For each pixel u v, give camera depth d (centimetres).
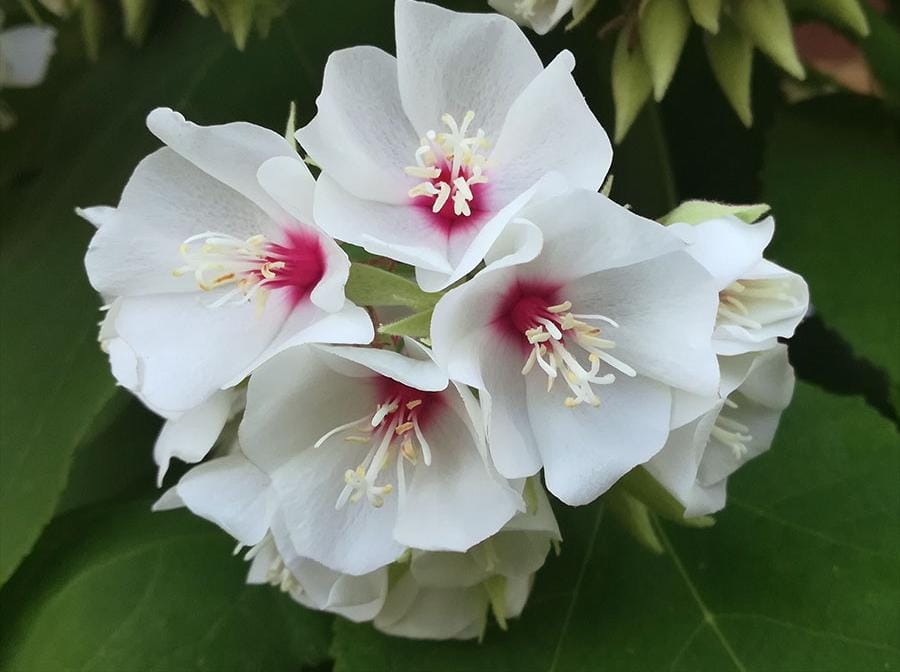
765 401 16
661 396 14
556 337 13
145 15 21
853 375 24
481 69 14
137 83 22
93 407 19
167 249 15
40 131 22
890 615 17
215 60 21
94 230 21
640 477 15
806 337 25
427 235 14
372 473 14
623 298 14
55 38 23
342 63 14
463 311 13
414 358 13
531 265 13
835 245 22
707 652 17
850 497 18
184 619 19
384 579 15
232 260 14
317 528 14
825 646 17
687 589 18
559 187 13
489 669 18
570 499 13
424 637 17
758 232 14
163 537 20
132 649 19
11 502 18
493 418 13
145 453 22
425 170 14
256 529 15
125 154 21
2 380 19
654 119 23
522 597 17
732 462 15
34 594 19
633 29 18
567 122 14
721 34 19
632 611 18
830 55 27
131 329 15
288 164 13
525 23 18
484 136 14
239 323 14
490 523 13
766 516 18
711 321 13
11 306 20
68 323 20
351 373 14
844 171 23
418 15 14
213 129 13
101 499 22
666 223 14
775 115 24
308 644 19
